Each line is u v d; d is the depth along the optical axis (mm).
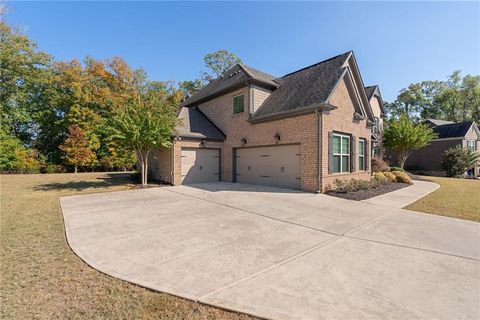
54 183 14648
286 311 2430
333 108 10289
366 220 6102
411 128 19609
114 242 4504
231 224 5758
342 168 11711
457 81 39281
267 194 10016
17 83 23797
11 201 8891
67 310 2457
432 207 7555
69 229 5336
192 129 14648
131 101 15680
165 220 6137
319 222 5926
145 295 2744
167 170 14062
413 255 3908
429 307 2521
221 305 2533
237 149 14625
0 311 2424
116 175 20609
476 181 16203
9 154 21562
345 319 2312
